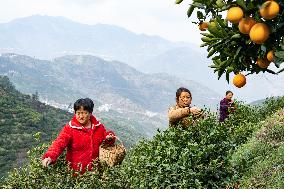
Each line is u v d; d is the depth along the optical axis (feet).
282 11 8.64
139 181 23.02
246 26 8.86
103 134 18.40
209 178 24.76
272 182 21.52
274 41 9.26
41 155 19.58
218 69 11.02
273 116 36.68
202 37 10.55
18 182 16.74
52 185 16.37
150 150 25.08
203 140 25.71
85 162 18.04
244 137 37.83
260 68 10.57
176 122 25.86
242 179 24.64
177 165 23.79
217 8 10.37
